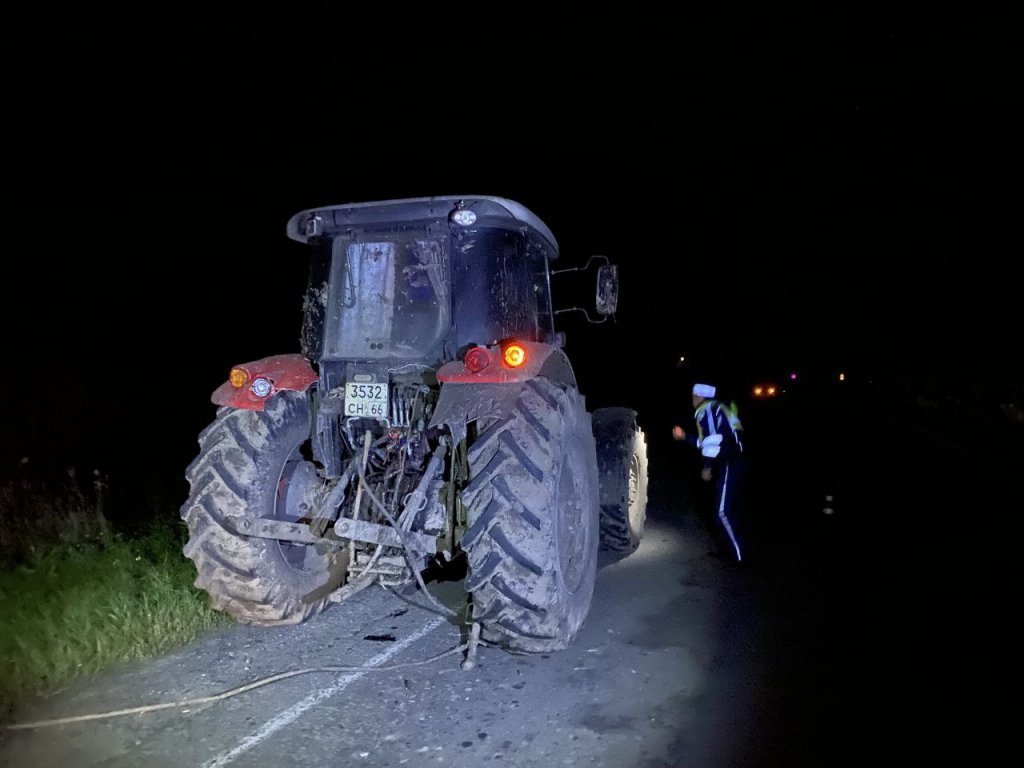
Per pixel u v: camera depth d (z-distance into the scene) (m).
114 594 4.73
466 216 4.30
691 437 6.68
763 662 4.28
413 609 5.00
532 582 3.84
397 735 3.49
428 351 4.42
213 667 4.15
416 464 4.54
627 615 5.00
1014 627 4.79
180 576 5.22
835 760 3.30
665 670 4.17
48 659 4.05
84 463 8.02
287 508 4.58
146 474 7.96
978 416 18.12
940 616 4.98
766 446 13.13
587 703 3.79
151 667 4.14
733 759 3.32
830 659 4.32
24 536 5.82
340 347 4.54
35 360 10.52
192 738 3.44
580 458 4.69
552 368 4.47
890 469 11.02
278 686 3.94
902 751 3.38
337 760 3.28
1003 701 3.84
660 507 8.27
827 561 6.22
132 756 3.29
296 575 4.65
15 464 7.57
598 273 5.75
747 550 6.55
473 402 3.96
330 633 4.62
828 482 9.80
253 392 4.30
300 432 4.56
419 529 4.41
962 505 8.40
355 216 4.52
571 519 4.56
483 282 4.49
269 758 3.29
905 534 7.08
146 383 11.12
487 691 3.91
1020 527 7.34
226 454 4.31
